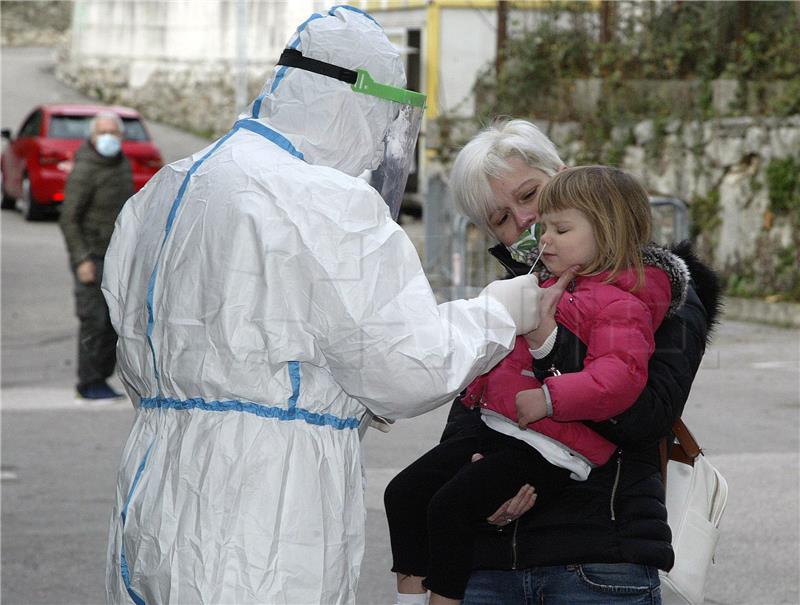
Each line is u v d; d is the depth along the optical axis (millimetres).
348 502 2936
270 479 2777
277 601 2748
